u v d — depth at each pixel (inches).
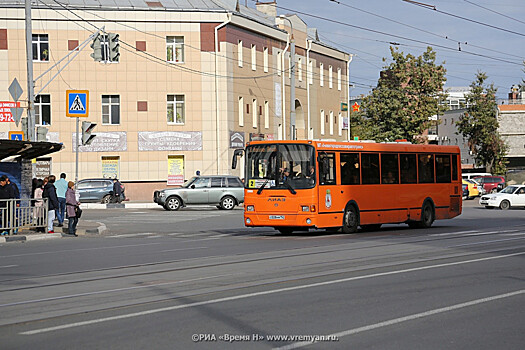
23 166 1060.5
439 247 738.2
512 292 436.1
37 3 1908.2
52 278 537.0
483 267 563.5
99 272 568.7
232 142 2038.6
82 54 1939.0
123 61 1967.3
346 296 422.6
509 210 1729.8
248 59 2137.1
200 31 2009.1
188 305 398.6
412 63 2689.5
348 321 348.2
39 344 308.5
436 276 509.7
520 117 3440.0
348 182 946.1
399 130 2701.8
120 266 608.4
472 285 465.7
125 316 368.2
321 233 975.6
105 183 1787.6
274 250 723.4
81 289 473.4
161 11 1983.3
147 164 1988.2
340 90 2773.1
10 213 958.4
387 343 302.8
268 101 2251.5
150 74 1984.5
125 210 1662.2
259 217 918.4
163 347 298.4
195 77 2009.1
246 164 936.3
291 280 494.6
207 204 1642.5
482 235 912.9
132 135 1978.3
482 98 3070.9
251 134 2140.7
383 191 999.6
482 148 3097.9
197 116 2014.0
